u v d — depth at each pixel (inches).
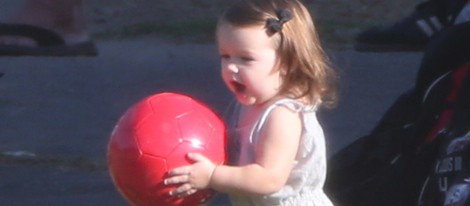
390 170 408.2
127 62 899.4
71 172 637.3
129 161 319.3
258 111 327.0
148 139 318.3
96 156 665.6
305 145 325.7
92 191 605.3
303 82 327.6
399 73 850.1
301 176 326.6
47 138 701.3
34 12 914.7
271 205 328.8
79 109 768.9
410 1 1079.0
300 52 325.1
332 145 682.2
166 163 317.1
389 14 1049.5
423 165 396.2
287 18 323.3
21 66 881.5
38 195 598.2
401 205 405.1
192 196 320.5
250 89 324.2
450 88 393.7
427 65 413.4
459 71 394.3
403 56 892.6
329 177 424.2
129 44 953.5
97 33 988.6
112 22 1024.2
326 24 1000.2
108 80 847.1
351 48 932.0
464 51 405.1
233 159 330.6
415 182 399.5
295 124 323.9
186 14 1042.7
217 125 328.2
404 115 422.9
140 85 832.9
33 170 639.8
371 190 413.7
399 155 409.7
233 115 338.0
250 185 318.7
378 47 898.7
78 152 673.0
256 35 319.9
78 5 927.0
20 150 673.6
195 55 920.9
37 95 802.2
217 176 318.3
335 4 1067.9
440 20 459.8
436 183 370.6
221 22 325.7
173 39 970.1
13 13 928.3
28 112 759.7
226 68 325.1
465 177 362.6
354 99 784.9
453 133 377.4
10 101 784.9
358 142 427.5
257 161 322.7
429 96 399.5
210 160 321.1
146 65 891.4
